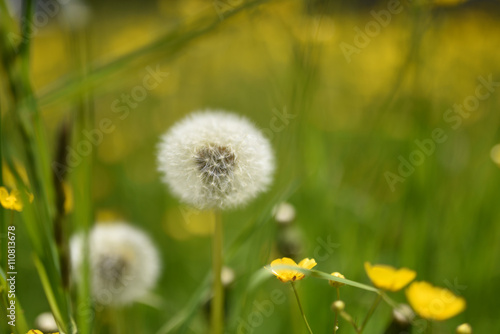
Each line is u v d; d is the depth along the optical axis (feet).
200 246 3.35
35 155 1.82
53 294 1.80
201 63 4.89
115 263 2.04
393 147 2.71
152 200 3.52
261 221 2.02
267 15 2.73
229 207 1.85
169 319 2.38
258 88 4.87
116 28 5.93
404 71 2.38
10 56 1.81
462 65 3.78
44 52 5.57
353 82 4.15
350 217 2.44
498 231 2.42
